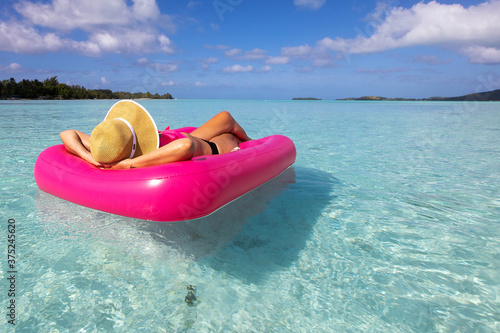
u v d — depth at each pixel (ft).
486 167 13.87
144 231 7.11
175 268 5.75
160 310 4.64
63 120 33.73
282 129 27.78
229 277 5.52
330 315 4.64
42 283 5.19
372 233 7.35
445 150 17.94
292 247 6.63
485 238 7.15
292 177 12.09
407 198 9.79
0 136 20.80
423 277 5.64
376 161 14.98
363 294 5.14
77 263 5.80
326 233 7.30
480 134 25.17
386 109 73.36
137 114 8.07
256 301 4.91
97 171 7.88
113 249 6.34
